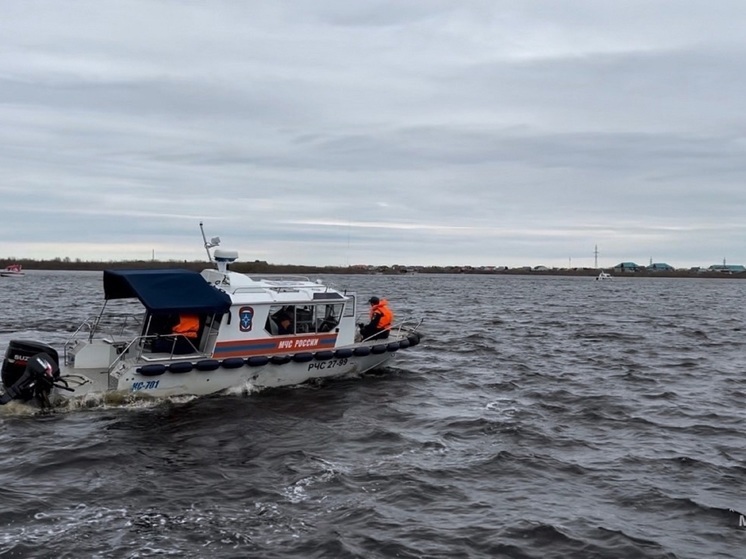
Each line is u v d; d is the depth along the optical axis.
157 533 8.70
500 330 33.25
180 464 11.31
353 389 16.81
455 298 67.31
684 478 11.01
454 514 9.45
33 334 27.92
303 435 13.05
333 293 17.25
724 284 163.38
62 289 71.81
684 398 16.95
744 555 8.38
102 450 11.82
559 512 9.57
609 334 32.06
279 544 8.45
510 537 8.73
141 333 15.39
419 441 12.77
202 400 15.23
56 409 14.16
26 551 8.09
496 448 12.41
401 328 20.47
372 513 9.38
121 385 14.49
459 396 16.77
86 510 9.35
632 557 8.28
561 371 20.80
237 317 15.57
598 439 13.20
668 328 35.69
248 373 15.98
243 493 10.09
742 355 25.09
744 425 14.32
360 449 12.29
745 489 10.55
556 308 52.81
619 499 10.09
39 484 10.26
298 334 16.59
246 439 12.72
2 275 130.00
